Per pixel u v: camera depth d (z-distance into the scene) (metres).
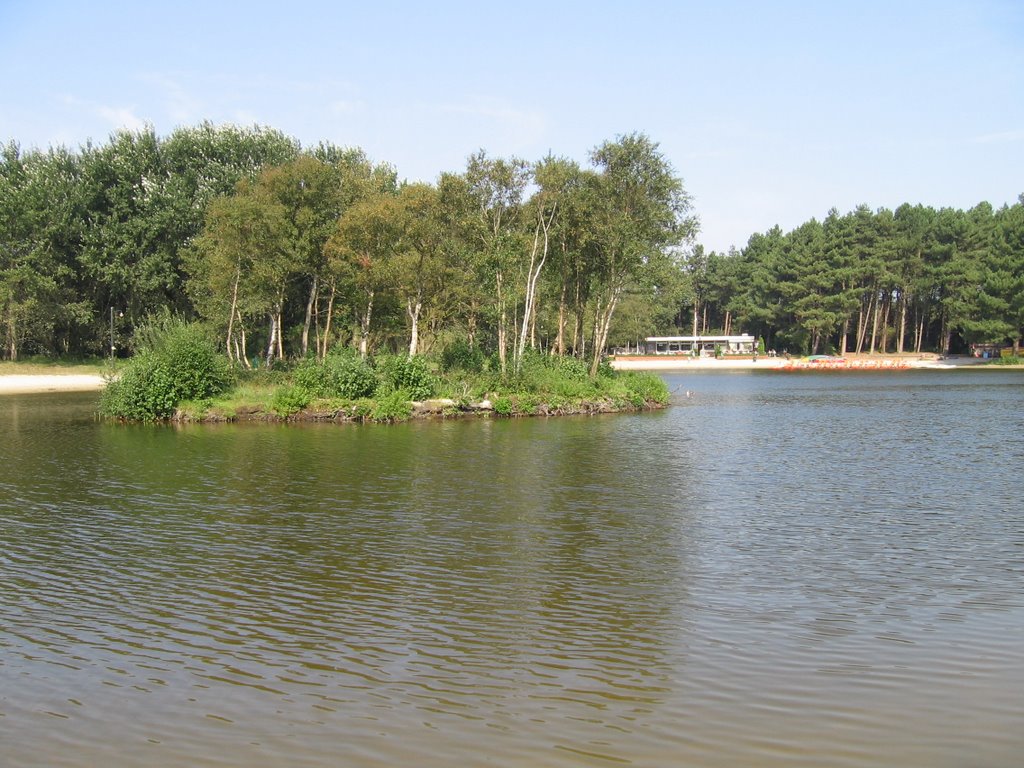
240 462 25.72
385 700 9.12
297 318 64.44
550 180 46.06
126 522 17.33
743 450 29.38
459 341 54.09
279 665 10.04
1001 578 13.67
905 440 32.66
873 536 16.55
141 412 37.78
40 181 68.44
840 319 116.06
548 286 57.50
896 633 11.13
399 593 12.77
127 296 72.94
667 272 49.00
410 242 46.50
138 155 68.69
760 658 10.28
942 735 8.37
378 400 39.78
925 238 116.25
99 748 8.09
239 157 69.69
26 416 40.41
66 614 11.78
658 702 9.06
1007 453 28.86
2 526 16.94
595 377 49.75
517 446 29.98
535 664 10.09
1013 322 101.25
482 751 8.05
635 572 13.97
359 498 20.03
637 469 24.89
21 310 66.44
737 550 15.42
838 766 7.80
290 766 7.78
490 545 15.65
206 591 12.81
